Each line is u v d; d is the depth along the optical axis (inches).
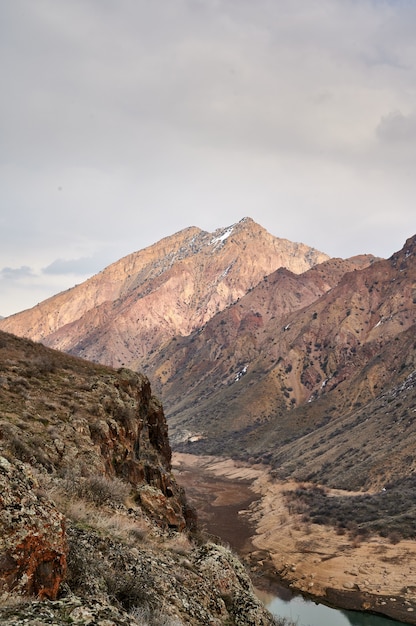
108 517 505.0
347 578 2007.9
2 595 237.1
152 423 1112.8
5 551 252.4
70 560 316.5
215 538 909.2
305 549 2393.0
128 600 329.7
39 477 508.4
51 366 1007.6
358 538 2423.7
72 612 235.9
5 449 516.7
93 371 1089.4
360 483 3540.8
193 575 464.4
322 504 3110.2
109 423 821.9
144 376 1179.3
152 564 426.0
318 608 1776.6
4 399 747.4
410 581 1910.7
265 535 2694.4
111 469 727.7
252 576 2050.9
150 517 629.3
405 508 2696.9
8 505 276.2
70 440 682.2
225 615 436.5
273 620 501.7
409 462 3452.3
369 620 1669.5
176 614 362.3
